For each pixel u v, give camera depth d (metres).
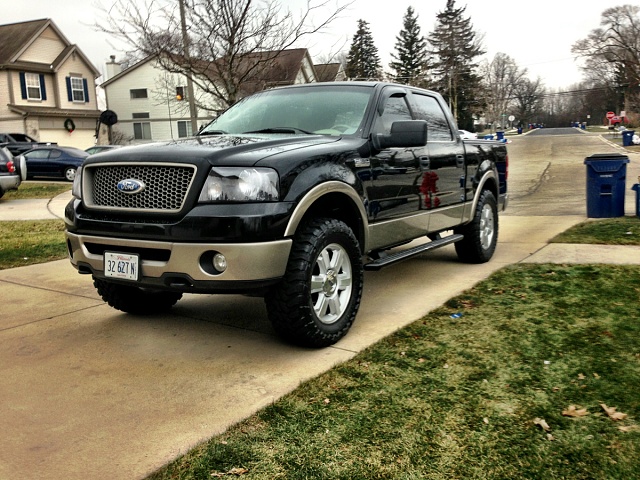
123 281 3.70
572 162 23.28
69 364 3.70
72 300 5.24
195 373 3.50
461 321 4.23
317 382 3.28
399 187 4.61
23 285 5.81
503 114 103.38
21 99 34.50
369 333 4.09
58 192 16.52
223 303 5.08
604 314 4.22
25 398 3.21
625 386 3.08
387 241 4.58
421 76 61.31
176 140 4.15
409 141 4.20
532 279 5.28
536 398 3.00
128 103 43.78
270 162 3.47
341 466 2.46
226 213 3.31
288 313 3.61
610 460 2.44
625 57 53.53
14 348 4.01
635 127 66.06
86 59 37.97
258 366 3.58
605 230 7.48
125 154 3.71
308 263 3.60
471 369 3.38
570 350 3.59
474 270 5.97
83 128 38.00
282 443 2.65
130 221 3.59
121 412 3.01
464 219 5.86
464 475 2.37
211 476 2.42
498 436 2.65
